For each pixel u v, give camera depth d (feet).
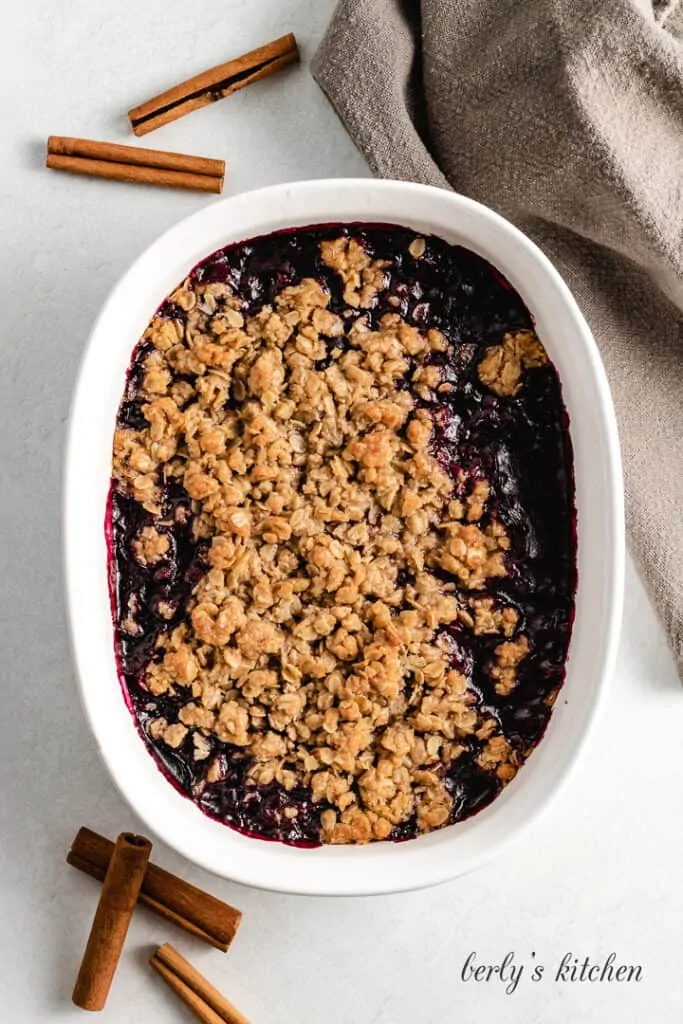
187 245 2.03
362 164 2.30
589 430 2.02
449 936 2.28
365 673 2.02
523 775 2.05
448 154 2.24
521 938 2.29
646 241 2.15
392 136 2.18
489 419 2.06
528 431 2.07
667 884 2.30
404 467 2.05
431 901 2.29
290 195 2.02
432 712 2.04
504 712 2.06
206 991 2.21
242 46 2.30
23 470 2.26
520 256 2.03
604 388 2.00
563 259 2.26
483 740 2.06
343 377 2.06
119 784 1.99
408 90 2.24
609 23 2.10
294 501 2.05
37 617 2.26
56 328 2.27
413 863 2.02
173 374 2.06
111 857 2.18
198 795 2.04
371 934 2.28
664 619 2.24
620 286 2.27
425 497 2.05
